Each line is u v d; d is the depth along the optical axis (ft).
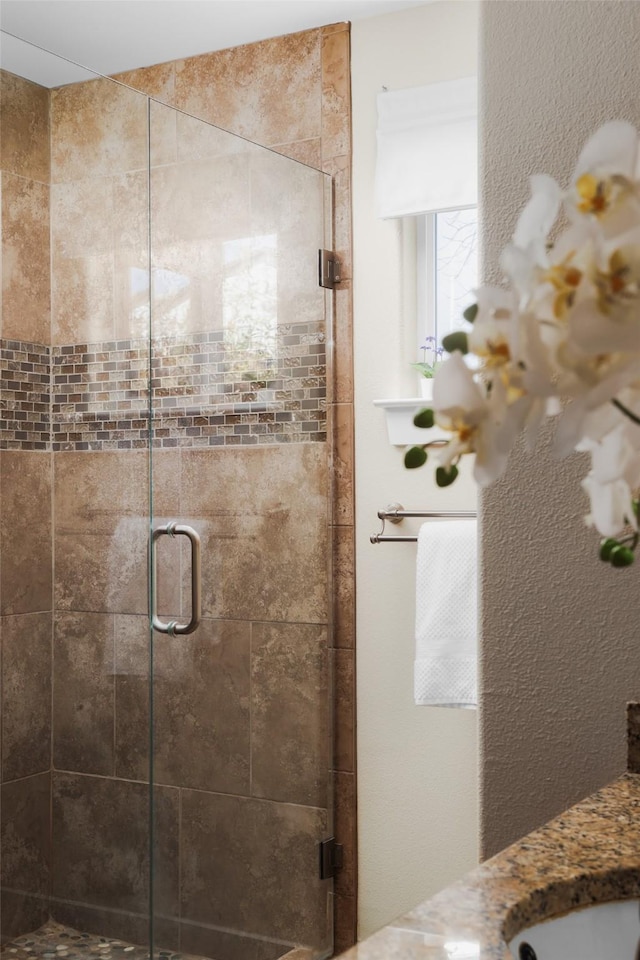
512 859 3.17
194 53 9.39
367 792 8.79
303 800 8.61
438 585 7.70
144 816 7.14
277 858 8.34
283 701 8.43
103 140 6.84
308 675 8.68
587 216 1.74
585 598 4.36
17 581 6.34
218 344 7.80
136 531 7.13
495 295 1.81
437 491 8.47
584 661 4.36
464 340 1.90
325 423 8.88
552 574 4.42
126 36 8.93
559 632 4.41
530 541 4.47
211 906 7.68
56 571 6.59
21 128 6.33
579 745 4.36
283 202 8.39
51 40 9.00
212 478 7.77
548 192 1.87
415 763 8.58
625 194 1.73
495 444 1.77
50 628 6.56
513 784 4.49
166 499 7.36
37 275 6.43
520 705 4.48
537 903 2.91
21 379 6.34
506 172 4.59
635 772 4.18
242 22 8.72
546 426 4.44
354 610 8.84
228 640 7.89
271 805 8.29
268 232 8.25
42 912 6.47
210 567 7.74
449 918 2.71
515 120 4.57
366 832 8.78
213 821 7.73
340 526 8.91
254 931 8.08
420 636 7.72
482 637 4.56
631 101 4.36
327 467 8.89
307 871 8.63
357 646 8.84
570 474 4.39
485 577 4.55
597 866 3.10
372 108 8.67
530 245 1.74
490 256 4.61
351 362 8.82
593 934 3.02
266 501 8.27
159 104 7.24
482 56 4.64
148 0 8.17
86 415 6.77
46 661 6.53
